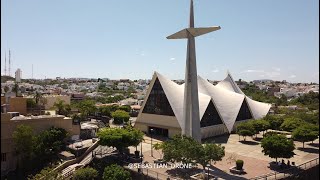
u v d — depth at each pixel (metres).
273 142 46.09
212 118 71.44
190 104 50.53
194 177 40.31
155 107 70.88
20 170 50.78
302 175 43.44
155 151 55.81
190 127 50.16
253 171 44.34
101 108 98.19
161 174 41.97
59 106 77.56
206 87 78.44
